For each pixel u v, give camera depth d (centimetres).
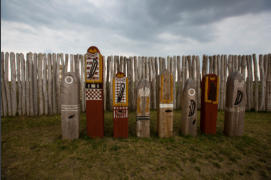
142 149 255
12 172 191
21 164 208
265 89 530
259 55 529
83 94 517
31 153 238
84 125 383
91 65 290
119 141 286
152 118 452
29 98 474
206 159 229
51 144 269
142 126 303
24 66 465
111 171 196
